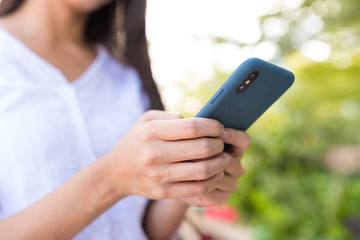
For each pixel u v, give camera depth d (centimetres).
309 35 595
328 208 265
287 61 576
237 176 80
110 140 96
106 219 90
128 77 117
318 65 520
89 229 88
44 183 82
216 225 287
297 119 398
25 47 91
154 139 58
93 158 90
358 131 444
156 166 59
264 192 301
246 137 72
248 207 302
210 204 83
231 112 68
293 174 324
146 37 121
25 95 85
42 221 64
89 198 64
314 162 363
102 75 106
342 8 524
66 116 89
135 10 119
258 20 586
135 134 60
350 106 496
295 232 259
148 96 119
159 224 105
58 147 85
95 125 95
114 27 128
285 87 66
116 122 100
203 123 59
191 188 63
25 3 101
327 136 428
